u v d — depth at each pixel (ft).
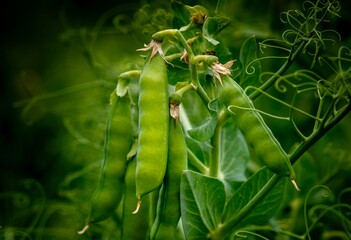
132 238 1.37
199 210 1.34
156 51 1.30
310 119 2.09
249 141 1.26
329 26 2.06
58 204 2.10
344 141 2.09
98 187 1.38
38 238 1.95
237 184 1.55
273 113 2.10
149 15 1.87
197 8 1.43
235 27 1.91
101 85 2.07
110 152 1.37
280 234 1.81
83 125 2.24
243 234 1.64
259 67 1.44
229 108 1.28
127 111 1.37
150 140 1.27
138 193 1.26
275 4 2.03
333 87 1.34
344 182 2.01
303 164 1.89
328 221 1.93
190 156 1.49
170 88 1.44
